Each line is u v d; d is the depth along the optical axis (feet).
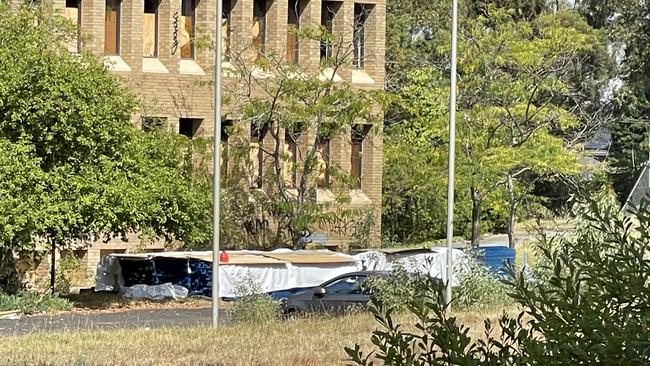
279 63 193.47
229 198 194.39
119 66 192.65
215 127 116.67
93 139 143.64
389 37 306.35
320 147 205.46
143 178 149.18
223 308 148.97
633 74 325.83
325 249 199.31
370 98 195.93
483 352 25.02
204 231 156.04
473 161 189.47
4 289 146.30
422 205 256.93
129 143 150.00
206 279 164.66
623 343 22.49
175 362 75.41
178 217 152.15
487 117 193.26
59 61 142.82
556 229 52.34
